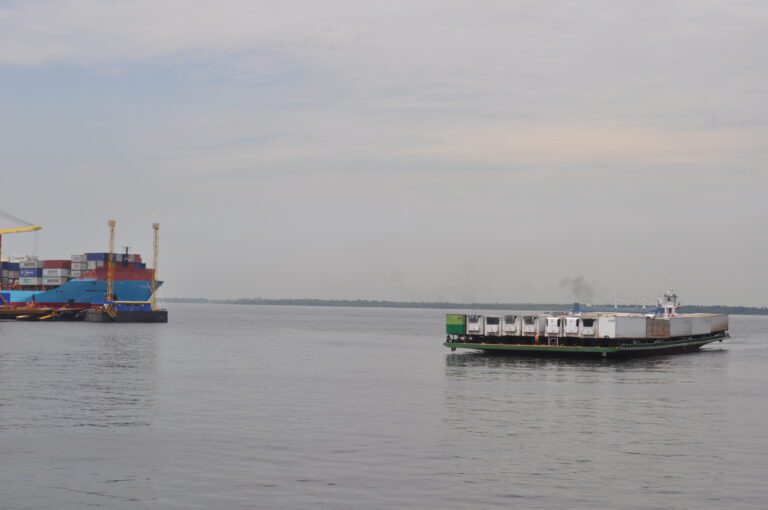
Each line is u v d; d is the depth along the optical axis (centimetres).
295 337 17412
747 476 3925
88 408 5791
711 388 7525
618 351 10538
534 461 4188
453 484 3738
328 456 4244
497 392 6988
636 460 4234
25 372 8319
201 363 9800
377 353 12031
